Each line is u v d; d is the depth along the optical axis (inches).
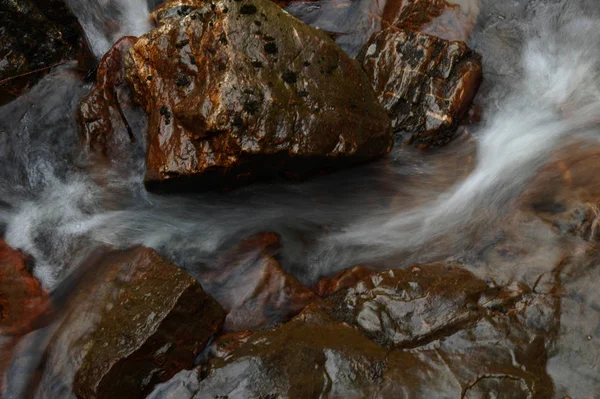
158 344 128.6
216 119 151.1
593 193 154.7
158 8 229.6
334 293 149.7
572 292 131.0
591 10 232.8
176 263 164.1
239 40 160.2
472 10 222.7
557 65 215.8
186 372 127.8
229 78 154.6
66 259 164.2
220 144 154.1
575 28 227.6
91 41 219.9
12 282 151.3
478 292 135.5
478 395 114.0
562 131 191.0
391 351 124.3
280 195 176.2
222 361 125.0
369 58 201.8
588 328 123.5
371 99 175.6
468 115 198.5
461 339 125.0
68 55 207.3
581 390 114.8
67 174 183.9
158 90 170.7
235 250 165.8
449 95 188.9
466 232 162.6
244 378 120.1
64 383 126.7
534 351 121.4
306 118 157.8
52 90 199.5
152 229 173.5
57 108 196.1
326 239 173.5
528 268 139.9
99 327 135.1
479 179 179.5
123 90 187.3
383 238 170.2
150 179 165.6
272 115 154.2
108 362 123.7
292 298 147.9
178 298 133.1
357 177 179.3
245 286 152.3
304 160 159.9
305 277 163.0
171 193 174.4
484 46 215.8
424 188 181.0
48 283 157.1
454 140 191.2
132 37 197.9
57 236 169.5
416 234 168.6
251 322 143.5
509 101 203.9
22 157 188.1
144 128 184.5
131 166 182.1
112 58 190.4
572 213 149.5
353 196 180.7
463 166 185.3
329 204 179.8
